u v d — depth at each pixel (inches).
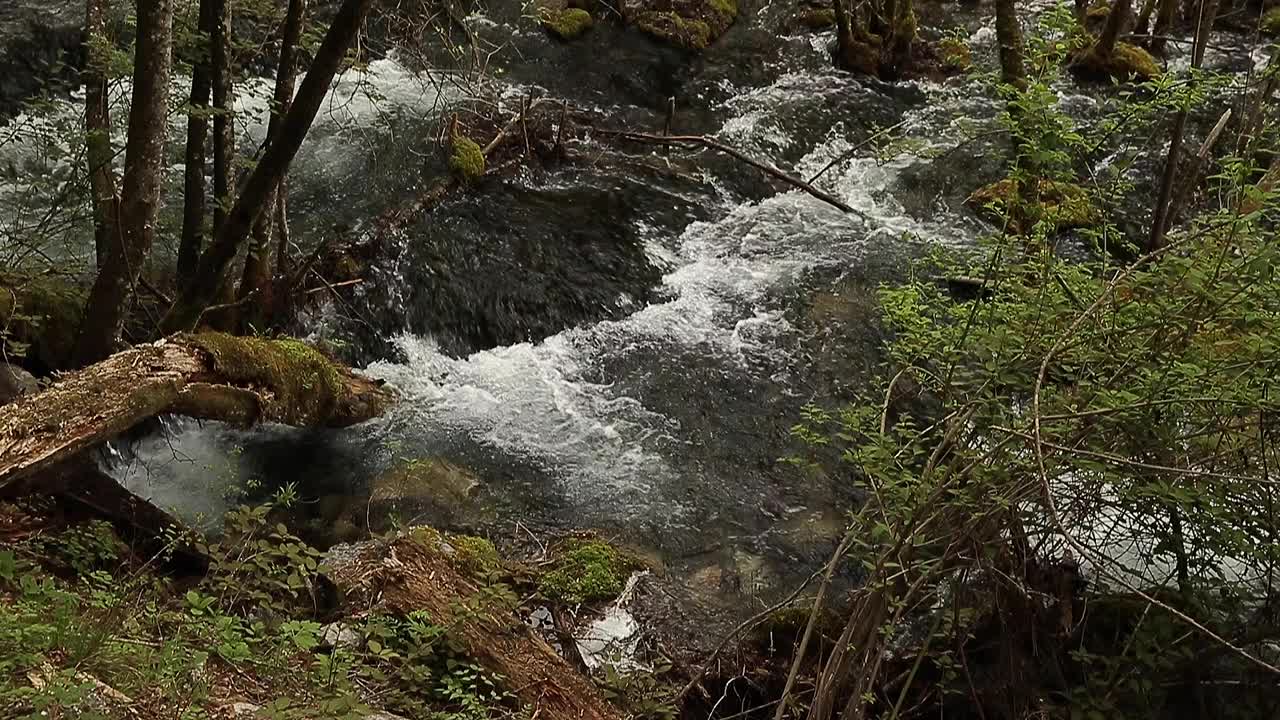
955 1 547.2
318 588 176.9
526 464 261.9
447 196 348.8
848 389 298.8
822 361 309.4
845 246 364.8
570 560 225.9
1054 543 169.0
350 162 353.1
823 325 323.9
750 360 307.7
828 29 516.1
